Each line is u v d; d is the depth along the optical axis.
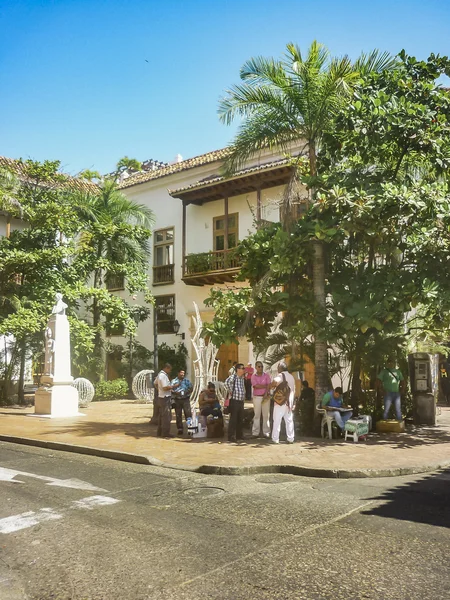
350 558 4.71
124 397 25.89
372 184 12.35
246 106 13.87
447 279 12.03
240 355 24.94
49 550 4.99
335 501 6.73
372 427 13.52
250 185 24.02
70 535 5.41
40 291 21.73
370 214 11.30
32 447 11.54
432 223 11.85
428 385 14.30
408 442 11.39
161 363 26.98
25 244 22.97
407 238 12.05
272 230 13.86
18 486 7.58
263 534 5.39
